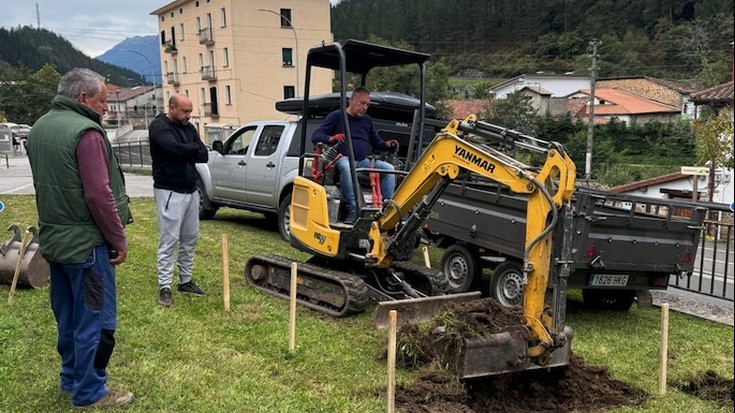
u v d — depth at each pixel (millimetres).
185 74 54906
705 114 37125
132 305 5871
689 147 39812
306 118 6980
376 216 6066
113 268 3842
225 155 11062
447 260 7406
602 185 32156
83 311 3709
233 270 7672
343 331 5590
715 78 42031
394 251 5926
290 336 4957
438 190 5453
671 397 4625
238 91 46938
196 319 5637
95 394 3869
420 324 5586
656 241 6324
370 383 4488
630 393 4688
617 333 6148
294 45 48031
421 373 4559
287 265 6535
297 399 4172
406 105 9305
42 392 4043
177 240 6043
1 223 10398
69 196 3566
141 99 86750
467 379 4504
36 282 6270
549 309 4387
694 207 6203
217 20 47719
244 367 4637
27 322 5301
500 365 4395
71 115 3648
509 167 4430
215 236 10023
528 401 4531
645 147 41969
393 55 6594
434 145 5320
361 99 6609
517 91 47688
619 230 6098
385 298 6133
